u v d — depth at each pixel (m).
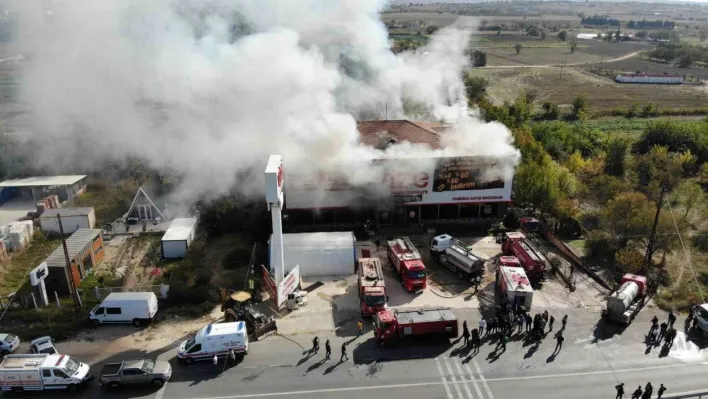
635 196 46.47
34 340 32.75
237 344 32.09
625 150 65.69
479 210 52.12
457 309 37.84
